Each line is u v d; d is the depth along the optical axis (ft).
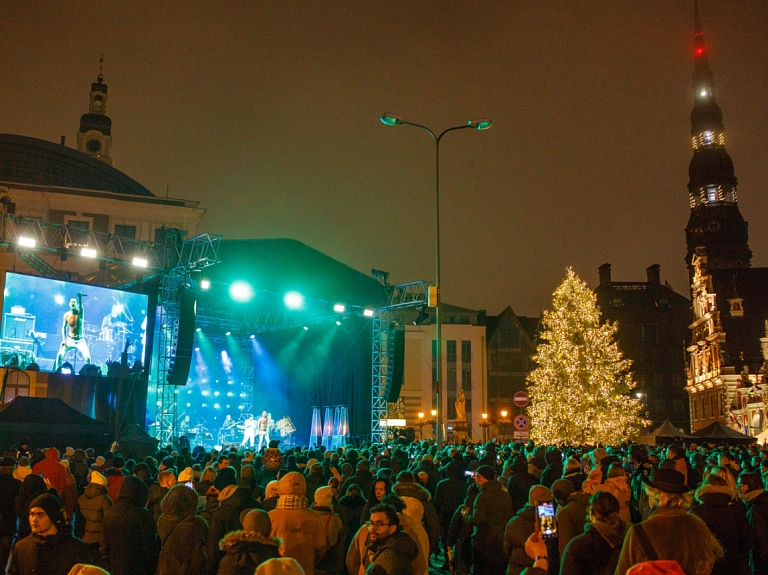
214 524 23.52
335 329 143.02
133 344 106.22
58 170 159.12
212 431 147.84
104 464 45.47
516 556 23.66
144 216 139.33
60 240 107.86
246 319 150.82
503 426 233.55
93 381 99.09
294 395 152.25
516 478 36.88
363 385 136.05
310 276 132.05
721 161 338.54
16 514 30.89
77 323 101.55
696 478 44.37
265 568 12.66
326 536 23.71
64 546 18.58
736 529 22.26
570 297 160.35
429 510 29.09
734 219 333.83
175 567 20.42
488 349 239.50
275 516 22.95
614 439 153.58
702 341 249.55
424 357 230.07
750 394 217.97
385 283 133.49
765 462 46.09
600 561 18.01
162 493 32.14
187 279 108.27
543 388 159.33
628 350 280.31
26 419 76.33
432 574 42.83
